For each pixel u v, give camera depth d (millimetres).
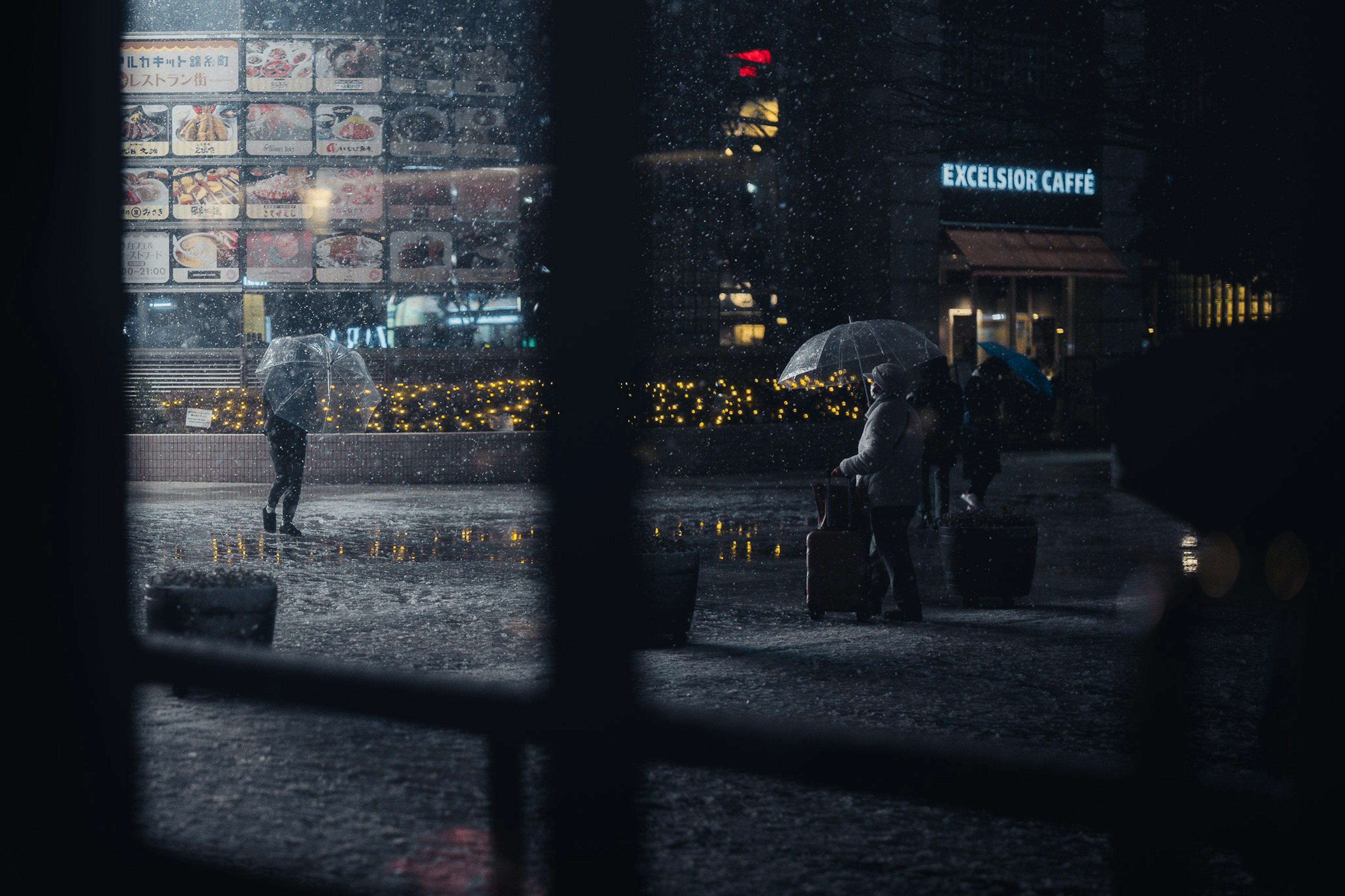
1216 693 6723
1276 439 2406
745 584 11070
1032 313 29656
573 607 2730
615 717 2404
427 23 24781
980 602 10102
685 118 14844
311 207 24781
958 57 10180
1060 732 5980
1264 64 8180
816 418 24719
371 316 26031
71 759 3672
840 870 4273
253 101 24484
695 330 25578
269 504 14289
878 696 6762
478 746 5648
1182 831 1975
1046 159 28391
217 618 6727
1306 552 2316
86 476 3500
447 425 22766
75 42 3408
